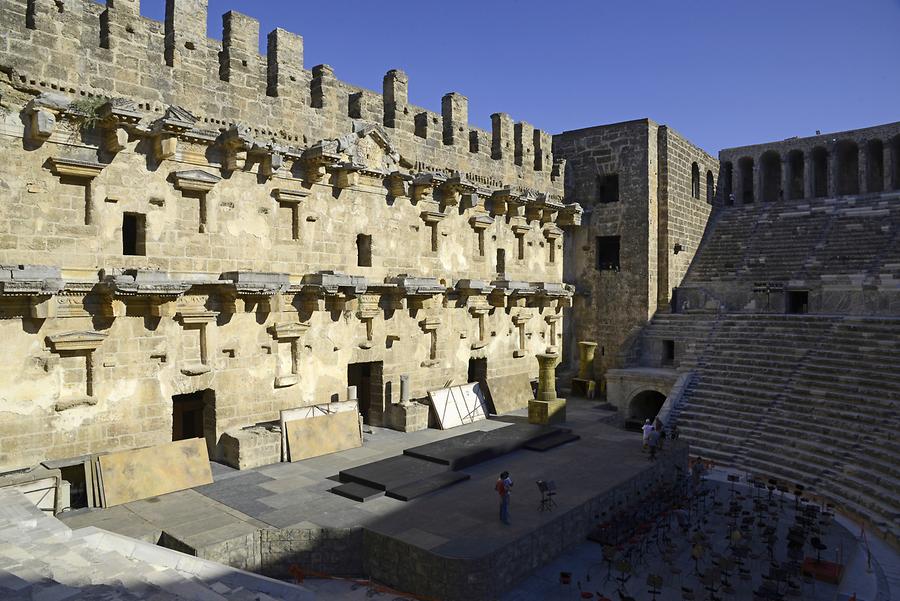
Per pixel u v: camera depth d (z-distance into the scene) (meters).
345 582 17.05
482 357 35.03
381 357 29.44
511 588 16.53
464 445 25.52
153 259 21.52
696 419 30.03
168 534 16.95
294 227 25.83
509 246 37.09
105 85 20.47
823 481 23.31
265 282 23.23
